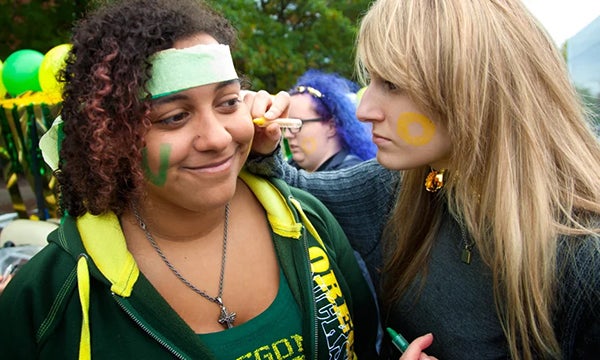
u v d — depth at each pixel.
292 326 0.97
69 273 0.87
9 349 0.85
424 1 0.93
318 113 2.28
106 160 0.77
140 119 0.75
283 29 5.58
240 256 0.98
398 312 1.18
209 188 0.83
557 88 0.94
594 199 0.91
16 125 2.46
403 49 0.93
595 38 2.21
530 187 0.91
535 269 0.90
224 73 0.79
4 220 2.57
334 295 1.04
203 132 0.79
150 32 0.75
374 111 1.01
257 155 1.06
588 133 1.00
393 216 1.21
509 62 0.91
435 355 1.10
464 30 0.89
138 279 0.86
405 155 1.01
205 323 0.92
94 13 0.81
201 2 0.90
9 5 4.58
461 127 0.92
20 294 0.85
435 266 1.09
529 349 0.94
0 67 2.37
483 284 1.00
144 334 0.86
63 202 0.91
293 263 1.00
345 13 6.25
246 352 0.92
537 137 0.92
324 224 1.15
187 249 0.93
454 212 1.05
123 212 0.90
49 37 4.70
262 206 1.07
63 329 0.85
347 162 2.26
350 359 1.09
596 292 0.84
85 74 0.77
